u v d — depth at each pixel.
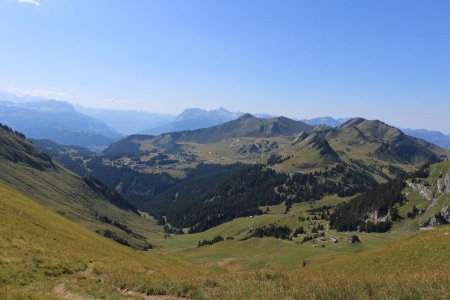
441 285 19.67
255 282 26.78
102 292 26.89
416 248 52.41
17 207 55.31
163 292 27.48
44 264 32.69
